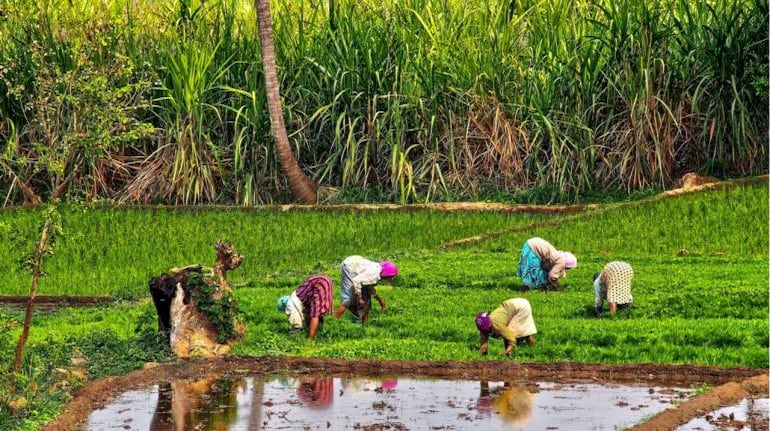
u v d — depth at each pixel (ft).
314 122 293.64
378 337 160.04
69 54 278.05
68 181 276.00
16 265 224.74
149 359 148.25
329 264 219.00
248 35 304.91
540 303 177.58
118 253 233.96
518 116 284.00
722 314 169.07
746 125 276.82
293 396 131.95
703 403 124.26
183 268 153.99
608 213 246.06
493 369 143.64
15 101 285.84
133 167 283.59
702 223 236.43
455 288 194.08
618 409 124.47
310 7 320.09
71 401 127.03
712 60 278.26
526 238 234.99
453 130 284.41
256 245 238.48
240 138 277.44
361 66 291.79
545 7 303.27
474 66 286.46
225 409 125.90
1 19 172.45
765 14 283.38
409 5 302.45
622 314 169.68
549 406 125.90
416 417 121.39
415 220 254.27
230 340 153.17
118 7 297.74
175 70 280.51
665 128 277.64
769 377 134.62
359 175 286.46
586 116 282.97
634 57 282.97
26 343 152.05
